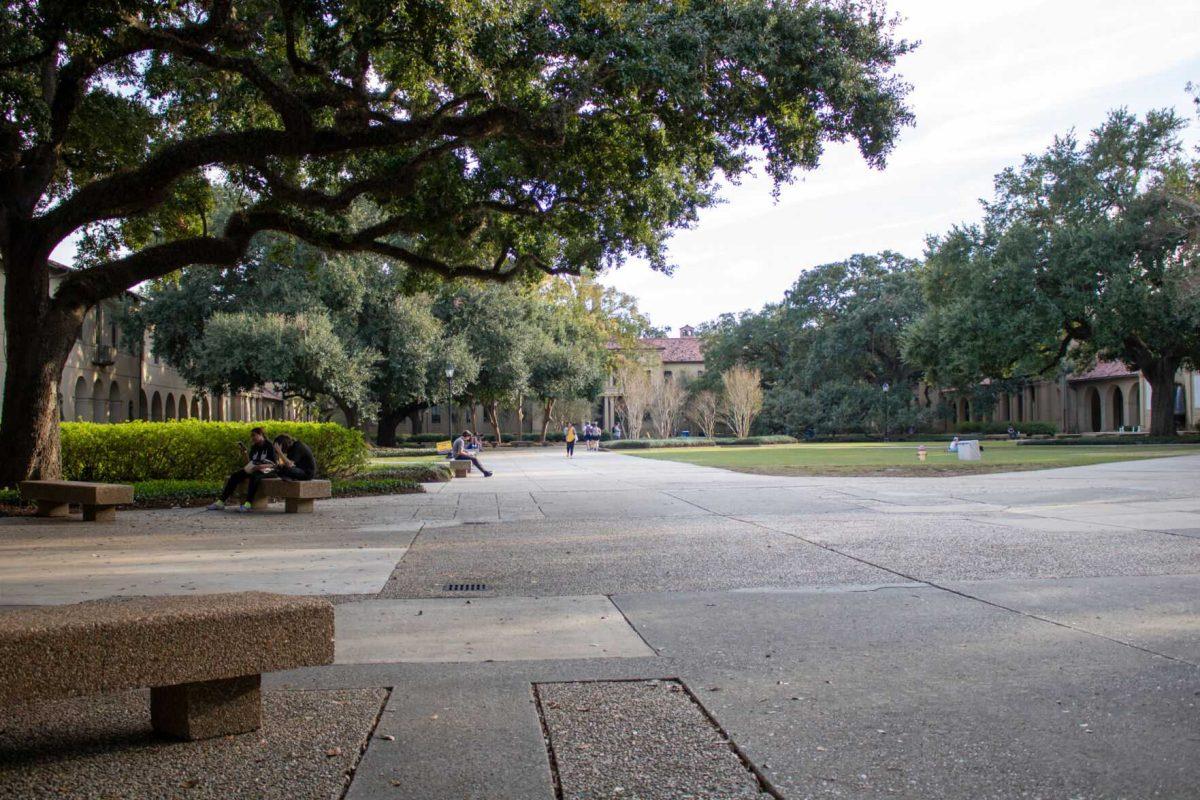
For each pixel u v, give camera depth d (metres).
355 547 9.20
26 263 14.12
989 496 14.54
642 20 12.37
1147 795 2.87
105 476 17.72
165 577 7.26
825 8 13.54
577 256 18.27
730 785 2.99
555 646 4.95
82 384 40.16
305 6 10.91
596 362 61.75
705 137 14.18
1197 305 34.22
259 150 12.70
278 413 79.00
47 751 3.34
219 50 13.70
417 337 43.81
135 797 2.90
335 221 18.36
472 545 9.34
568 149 14.23
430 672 4.43
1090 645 4.79
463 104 13.95
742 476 21.28
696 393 75.94
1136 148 37.03
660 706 3.85
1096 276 36.69
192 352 41.47
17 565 7.94
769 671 4.39
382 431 52.75
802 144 14.23
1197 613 5.55
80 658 2.97
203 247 14.98
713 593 6.53
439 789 2.96
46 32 11.47
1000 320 37.25
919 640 4.98
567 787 2.98
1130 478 17.98
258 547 9.20
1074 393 62.88
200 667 3.23
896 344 60.41
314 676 4.37
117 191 13.31
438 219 15.29
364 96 13.05
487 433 88.12
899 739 3.41
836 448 44.25
